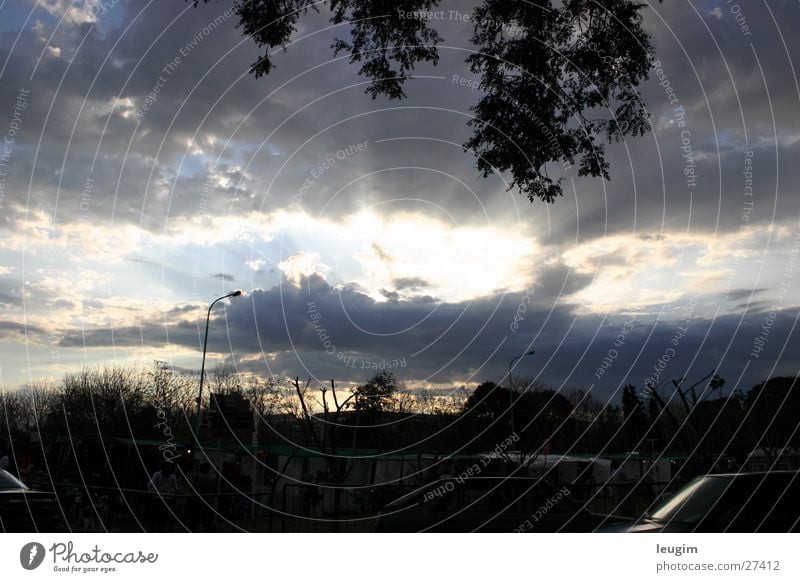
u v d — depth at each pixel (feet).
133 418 96.48
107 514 43.96
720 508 23.50
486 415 88.38
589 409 100.27
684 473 64.54
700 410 75.87
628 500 49.01
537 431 84.33
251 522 52.49
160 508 43.37
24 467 62.80
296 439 70.03
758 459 73.10
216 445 71.15
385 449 70.44
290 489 60.39
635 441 92.68
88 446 63.26
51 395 99.71
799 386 70.74
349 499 60.75
